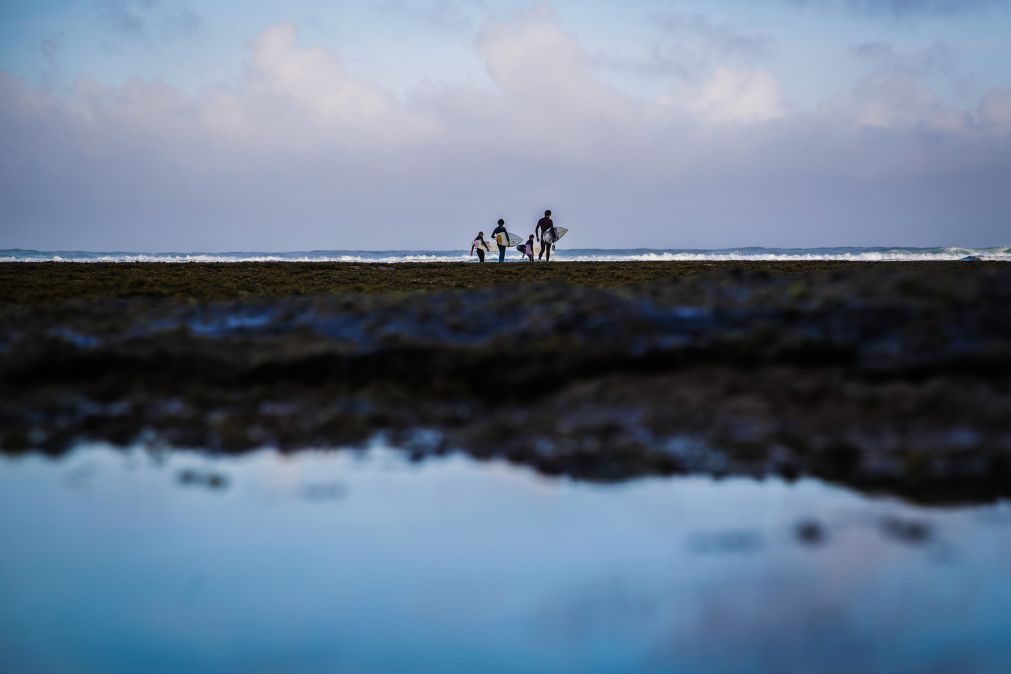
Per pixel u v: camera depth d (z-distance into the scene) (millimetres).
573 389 7133
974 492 5016
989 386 6520
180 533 4574
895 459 5551
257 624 3408
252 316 9758
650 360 7387
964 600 3473
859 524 4535
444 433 6625
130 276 20297
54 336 8812
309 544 4375
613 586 3719
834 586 3652
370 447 6344
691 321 7953
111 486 5504
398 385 7703
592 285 18797
